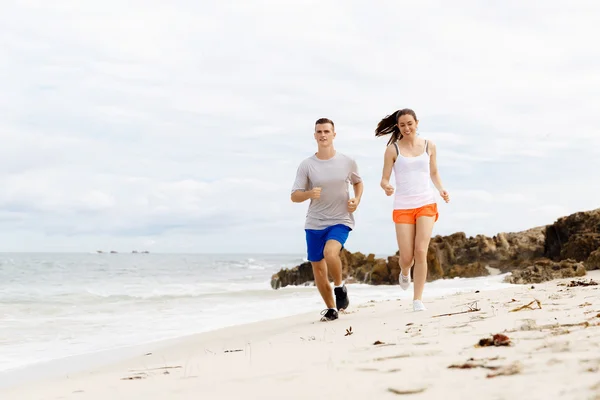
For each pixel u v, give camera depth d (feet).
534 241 65.00
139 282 72.28
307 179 19.77
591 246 53.36
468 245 65.10
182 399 7.14
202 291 53.06
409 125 18.51
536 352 7.55
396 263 58.49
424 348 9.07
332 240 19.12
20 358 17.98
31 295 46.01
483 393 5.82
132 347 18.75
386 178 18.97
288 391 6.95
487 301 18.04
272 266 153.28
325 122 19.24
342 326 16.16
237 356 11.71
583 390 5.46
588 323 9.70
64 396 8.69
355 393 6.44
